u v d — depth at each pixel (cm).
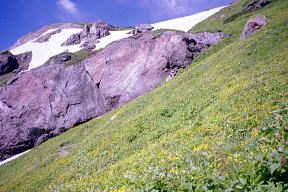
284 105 1170
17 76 5934
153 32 9550
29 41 17788
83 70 5312
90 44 13812
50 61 12369
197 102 2105
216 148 1059
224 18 8419
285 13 4116
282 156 582
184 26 11200
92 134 3244
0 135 4994
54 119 4900
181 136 1541
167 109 2408
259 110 1277
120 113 3428
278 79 1606
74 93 5047
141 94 4428
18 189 2258
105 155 2080
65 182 1903
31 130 4919
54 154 3092
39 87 5375
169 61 4547
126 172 1298
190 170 872
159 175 891
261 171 598
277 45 2459
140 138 2091
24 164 3328
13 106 5259
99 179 1522
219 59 3247
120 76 4853
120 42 5403
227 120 1350
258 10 6756
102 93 4872
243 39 3556
